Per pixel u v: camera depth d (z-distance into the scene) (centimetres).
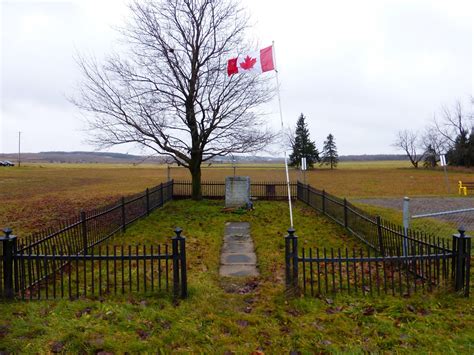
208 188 2438
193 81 1570
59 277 643
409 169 6969
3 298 514
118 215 1037
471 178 4334
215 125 1605
